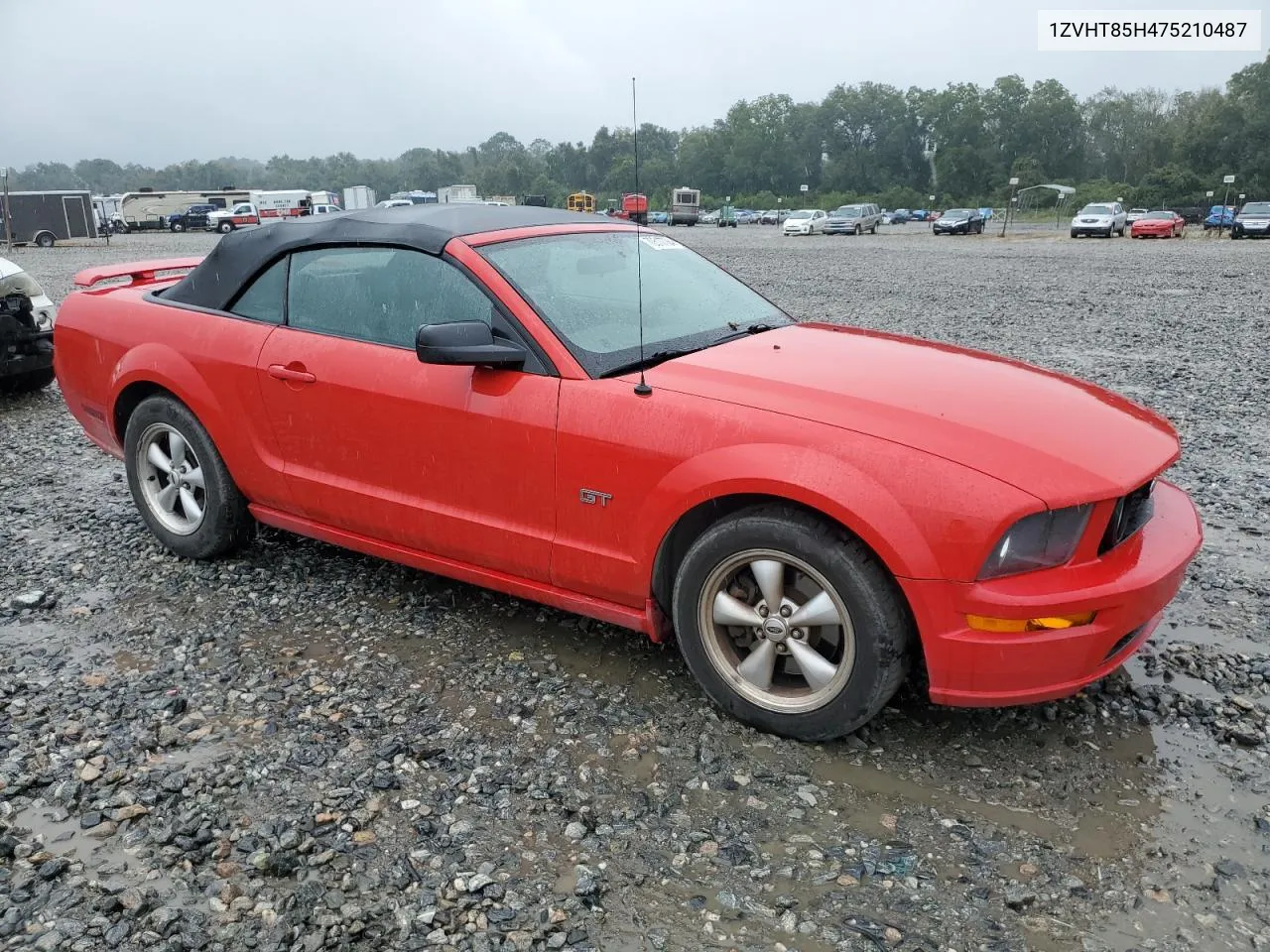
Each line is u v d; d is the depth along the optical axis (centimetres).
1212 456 619
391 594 420
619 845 259
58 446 686
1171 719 317
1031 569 269
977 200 10550
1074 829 264
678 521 306
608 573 323
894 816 270
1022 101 12531
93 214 4150
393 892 243
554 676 348
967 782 285
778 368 322
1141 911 233
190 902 240
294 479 397
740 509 298
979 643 268
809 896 240
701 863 252
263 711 327
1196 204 8569
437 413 346
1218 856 253
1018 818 269
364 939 228
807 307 1459
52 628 392
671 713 323
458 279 350
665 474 301
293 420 390
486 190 13688
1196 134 9769
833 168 13688
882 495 270
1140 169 11125
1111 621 271
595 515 319
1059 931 228
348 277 380
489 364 324
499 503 341
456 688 341
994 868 249
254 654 368
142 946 226
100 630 390
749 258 2806
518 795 280
